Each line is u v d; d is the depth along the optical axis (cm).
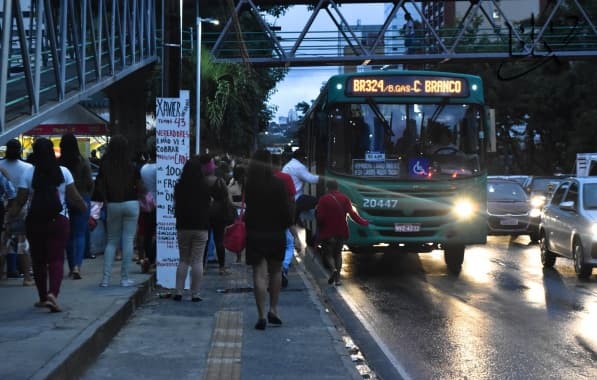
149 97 2836
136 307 967
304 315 959
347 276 1391
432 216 1349
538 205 2150
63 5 1412
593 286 1252
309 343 797
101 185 1004
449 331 884
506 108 5078
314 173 1553
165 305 1017
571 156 4544
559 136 5097
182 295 1060
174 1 1195
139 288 1004
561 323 928
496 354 767
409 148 1355
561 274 1414
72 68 1834
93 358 696
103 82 1858
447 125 1367
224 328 870
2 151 1831
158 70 2836
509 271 1462
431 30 3644
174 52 1198
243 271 1419
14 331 709
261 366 698
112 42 1989
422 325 923
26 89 1273
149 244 1186
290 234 1216
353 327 917
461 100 1372
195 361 708
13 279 1080
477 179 1362
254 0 3944
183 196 1032
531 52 3662
